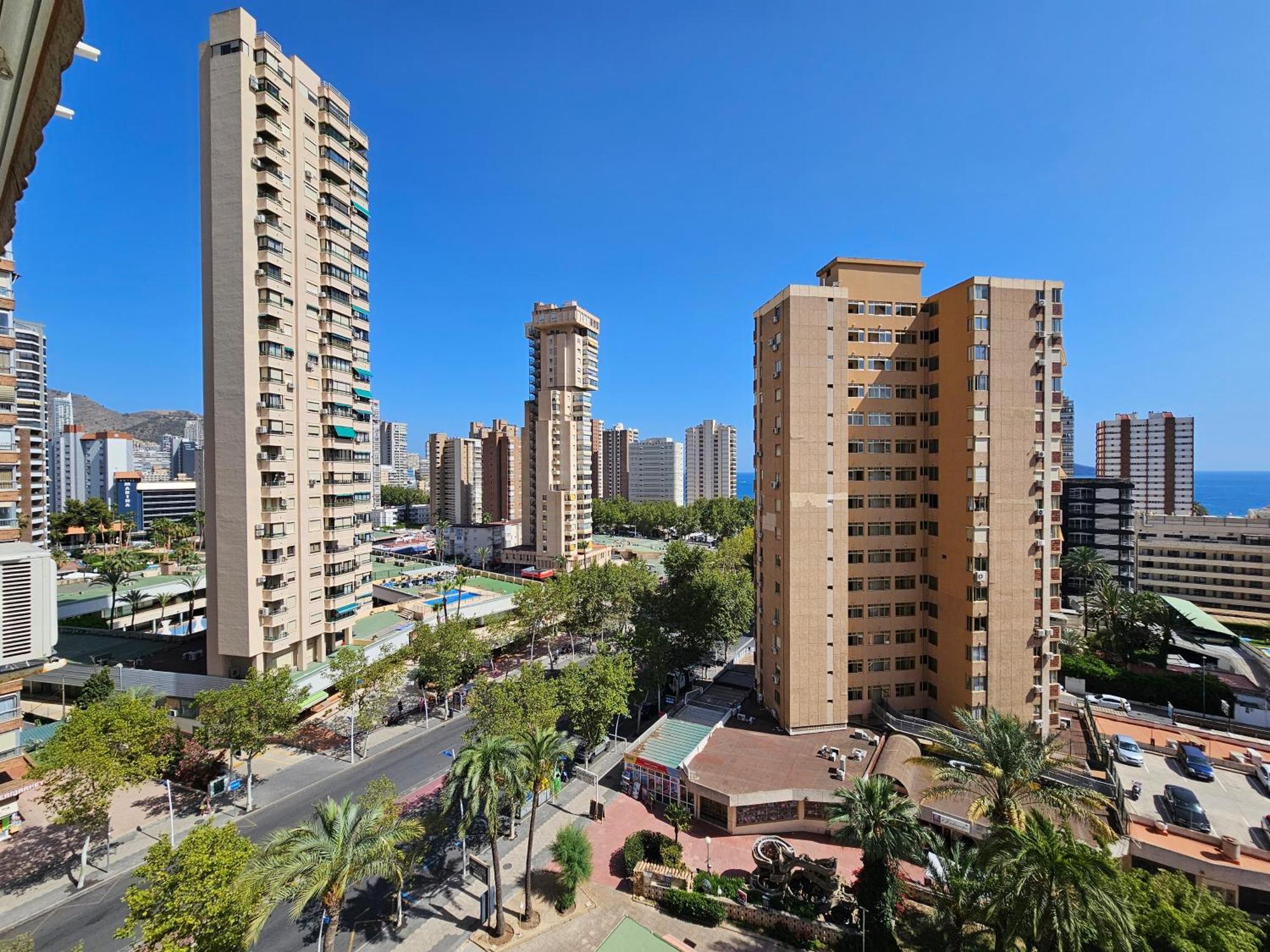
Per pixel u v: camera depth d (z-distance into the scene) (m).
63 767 32.47
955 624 47.50
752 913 31.23
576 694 44.09
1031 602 46.53
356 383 64.38
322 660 58.78
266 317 52.12
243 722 40.12
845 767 42.28
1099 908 20.08
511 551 128.50
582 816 40.97
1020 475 46.44
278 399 52.84
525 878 33.19
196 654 61.16
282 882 23.28
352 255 63.00
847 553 49.25
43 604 37.53
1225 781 41.50
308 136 57.25
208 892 22.25
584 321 122.38
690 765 42.84
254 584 51.25
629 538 173.38
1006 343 46.34
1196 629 75.94
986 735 31.34
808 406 47.88
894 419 50.94
